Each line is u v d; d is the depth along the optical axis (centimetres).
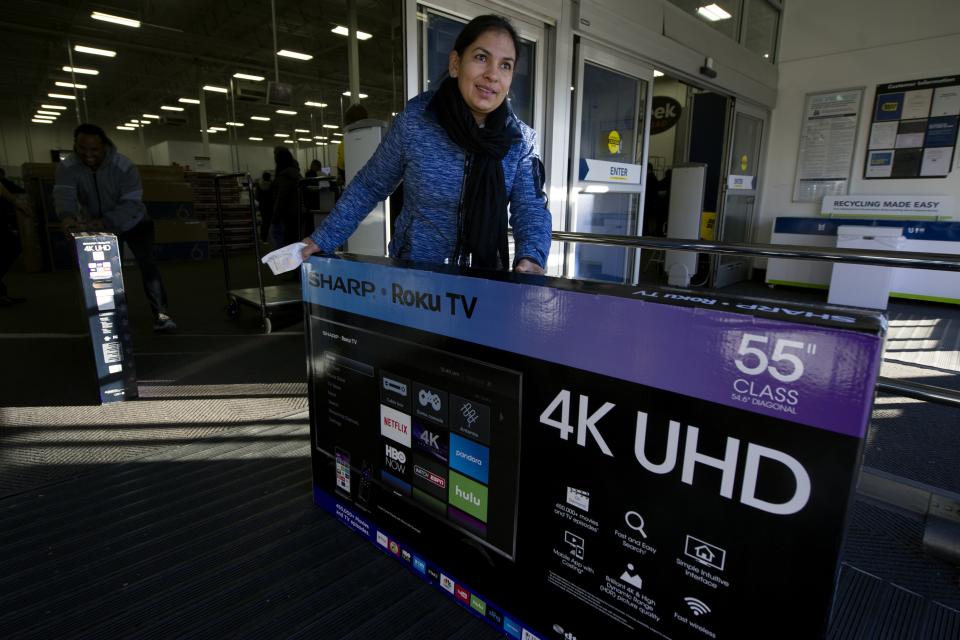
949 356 386
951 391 121
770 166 714
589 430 99
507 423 112
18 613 126
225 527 161
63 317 453
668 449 89
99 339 251
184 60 1342
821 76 660
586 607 107
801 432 75
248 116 2034
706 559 88
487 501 120
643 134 464
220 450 211
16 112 2044
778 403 76
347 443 154
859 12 625
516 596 119
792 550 79
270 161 2345
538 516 111
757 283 707
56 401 262
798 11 664
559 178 397
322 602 132
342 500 161
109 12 905
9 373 304
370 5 932
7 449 211
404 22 303
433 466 130
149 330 407
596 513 101
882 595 143
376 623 126
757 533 82
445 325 119
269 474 192
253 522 163
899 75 612
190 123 2231
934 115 597
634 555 97
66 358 333
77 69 1355
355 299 139
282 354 343
